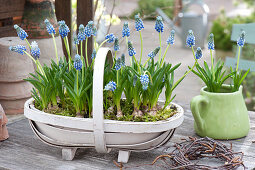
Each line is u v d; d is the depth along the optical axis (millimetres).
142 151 976
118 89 967
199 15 4000
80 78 993
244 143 1064
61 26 977
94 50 1015
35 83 1001
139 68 981
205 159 982
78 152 1024
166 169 944
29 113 977
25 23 1512
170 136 971
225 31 4176
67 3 1743
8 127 1157
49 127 958
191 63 2996
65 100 1045
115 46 967
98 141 933
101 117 913
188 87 2621
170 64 979
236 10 5445
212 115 1070
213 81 1077
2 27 1599
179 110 1000
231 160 927
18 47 986
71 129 942
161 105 1038
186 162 910
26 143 1067
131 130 923
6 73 1292
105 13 2525
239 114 1073
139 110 984
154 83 969
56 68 1018
